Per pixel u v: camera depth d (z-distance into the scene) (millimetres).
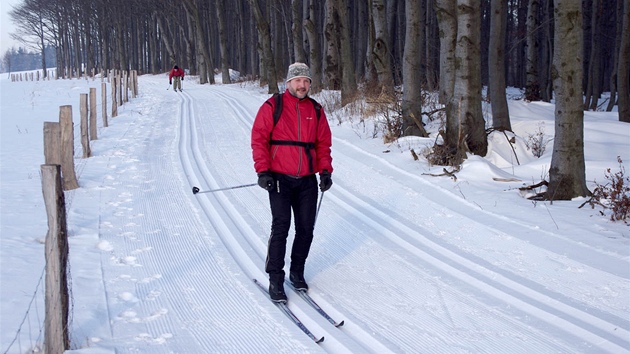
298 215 4898
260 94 25953
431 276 5312
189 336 4055
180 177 9320
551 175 7777
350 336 4145
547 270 5352
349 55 17516
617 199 7066
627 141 12227
